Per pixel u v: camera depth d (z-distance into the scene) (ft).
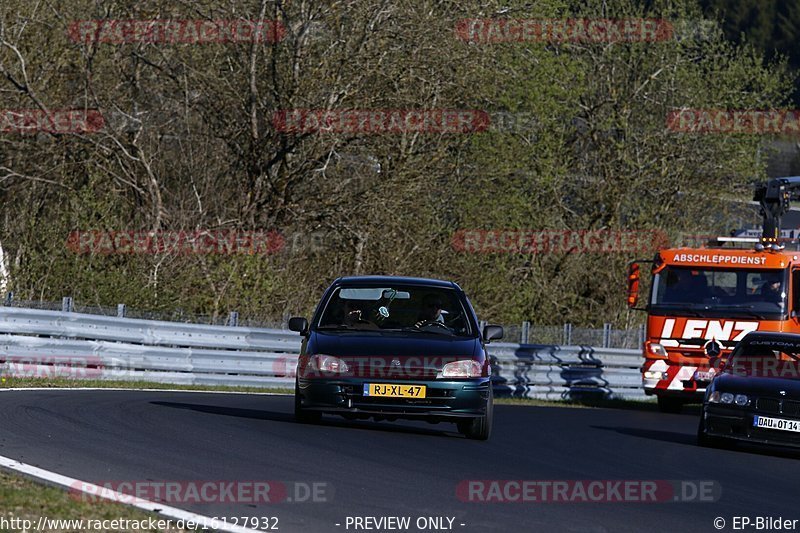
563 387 336.08
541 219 438.81
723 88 474.90
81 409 158.51
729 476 141.69
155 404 177.99
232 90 344.08
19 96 343.26
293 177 349.82
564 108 435.94
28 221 290.76
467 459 134.82
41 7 344.69
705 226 472.44
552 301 440.86
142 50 348.59
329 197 354.33
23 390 187.11
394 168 348.79
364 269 362.33
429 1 346.74
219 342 256.52
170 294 303.27
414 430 166.71
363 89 340.18
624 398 351.67
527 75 405.80
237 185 368.27
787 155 636.07
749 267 279.28
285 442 137.49
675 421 254.88
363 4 334.24
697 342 279.90
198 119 360.48
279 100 336.90
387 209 346.54
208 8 334.44
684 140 465.88
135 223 341.82
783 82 478.59
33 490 92.12
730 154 469.98
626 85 470.80
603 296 459.73
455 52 341.82
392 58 339.36
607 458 152.15
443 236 392.68
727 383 178.91
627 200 468.34
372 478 114.32
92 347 232.53
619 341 352.49
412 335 157.28
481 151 392.88
